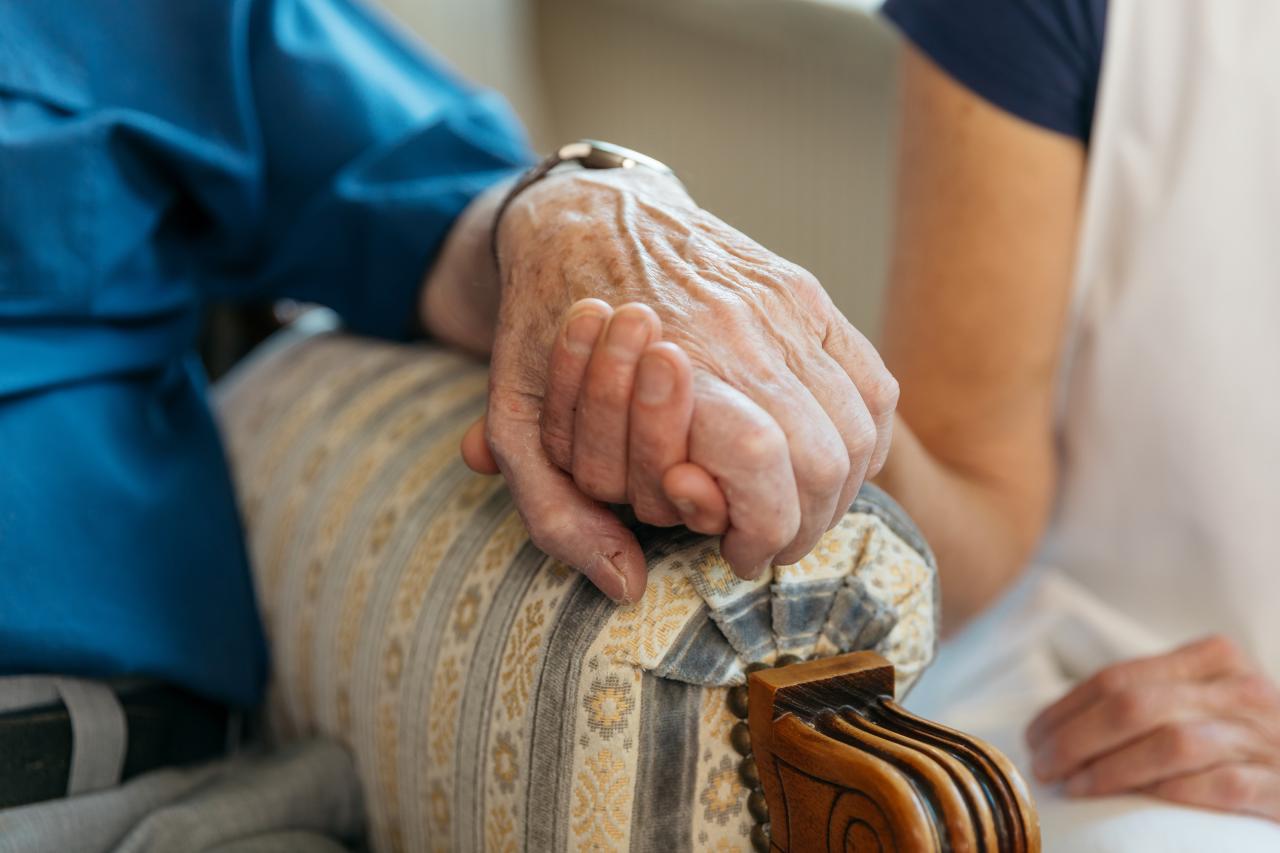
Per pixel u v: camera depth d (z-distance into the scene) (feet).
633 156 1.98
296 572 2.29
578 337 1.36
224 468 2.53
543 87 6.10
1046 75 2.45
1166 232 2.47
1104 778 2.12
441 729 1.82
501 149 2.75
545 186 1.91
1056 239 2.53
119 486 2.23
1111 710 2.15
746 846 1.63
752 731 1.55
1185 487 2.54
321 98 2.62
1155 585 2.66
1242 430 2.46
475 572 1.84
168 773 2.16
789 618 1.59
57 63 2.34
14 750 1.93
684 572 1.55
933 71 2.54
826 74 4.83
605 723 1.51
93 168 2.27
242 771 2.19
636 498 1.40
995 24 2.45
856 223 4.88
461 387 2.32
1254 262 2.42
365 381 2.51
